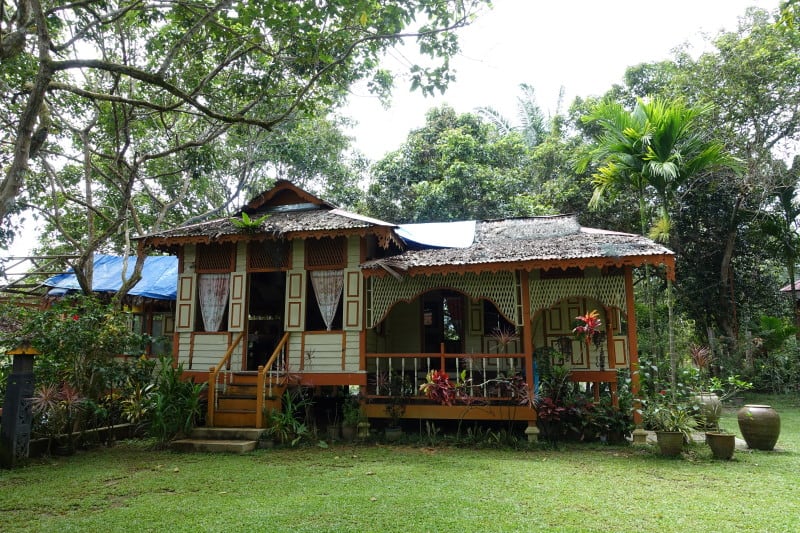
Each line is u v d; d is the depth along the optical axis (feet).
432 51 29.53
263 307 49.03
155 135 53.31
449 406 32.99
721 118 58.39
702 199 64.23
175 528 16.33
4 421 25.77
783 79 55.42
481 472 24.04
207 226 39.09
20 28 22.49
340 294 36.83
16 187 21.08
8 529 16.47
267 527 16.25
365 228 34.32
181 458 27.71
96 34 37.78
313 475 23.59
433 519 16.96
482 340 40.63
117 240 66.74
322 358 35.86
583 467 25.16
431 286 34.86
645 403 30.58
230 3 26.68
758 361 61.21
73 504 19.21
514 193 69.51
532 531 15.81
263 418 32.01
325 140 72.13
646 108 33.01
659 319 65.72
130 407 31.58
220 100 39.93
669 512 17.76
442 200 66.74
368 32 30.07
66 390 27.63
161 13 32.60
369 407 34.01
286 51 32.86
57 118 44.24
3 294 45.42
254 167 71.36
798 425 39.29
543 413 30.42
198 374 37.63
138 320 50.62
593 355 34.71
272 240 37.17
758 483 21.95
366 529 16.02
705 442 31.35
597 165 67.31
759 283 68.80
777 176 58.23
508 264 31.24
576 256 30.17
